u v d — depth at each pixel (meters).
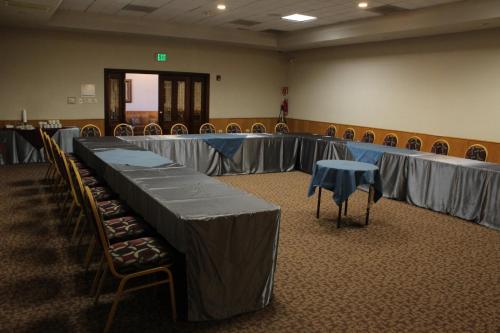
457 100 7.30
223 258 2.50
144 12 7.84
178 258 2.54
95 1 6.98
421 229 4.60
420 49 7.84
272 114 11.53
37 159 7.73
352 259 3.68
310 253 3.78
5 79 8.16
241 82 10.85
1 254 3.48
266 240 2.64
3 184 5.91
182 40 9.59
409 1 6.22
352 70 9.38
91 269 3.24
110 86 9.26
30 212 4.63
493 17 5.77
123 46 9.19
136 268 2.39
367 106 9.07
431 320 2.72
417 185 5.56
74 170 3.00
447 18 6.38
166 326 2.50
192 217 2.40
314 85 10.56
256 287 2.68
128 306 2.71
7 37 8.05
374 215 5.07
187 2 6.85
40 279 3.06
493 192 4.70
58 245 3.70
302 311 2.76
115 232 2.80
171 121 10.27
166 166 4.03
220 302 2.56
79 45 8.73
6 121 8.29
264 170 7.50
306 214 5.00
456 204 5.10
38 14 6.71
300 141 7.73
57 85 8.65
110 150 4.96
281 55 11.36
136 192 3.23
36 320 2.53
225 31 9.53
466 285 3.26
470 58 7.03
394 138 7.33
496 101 6.72
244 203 2.75
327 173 4.49
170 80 10.05
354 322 2.66
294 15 7.66
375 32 7.61
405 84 8.19
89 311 2.64
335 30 8.48
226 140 7.03
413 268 3.54
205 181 3.41
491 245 4.17
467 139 7.18
